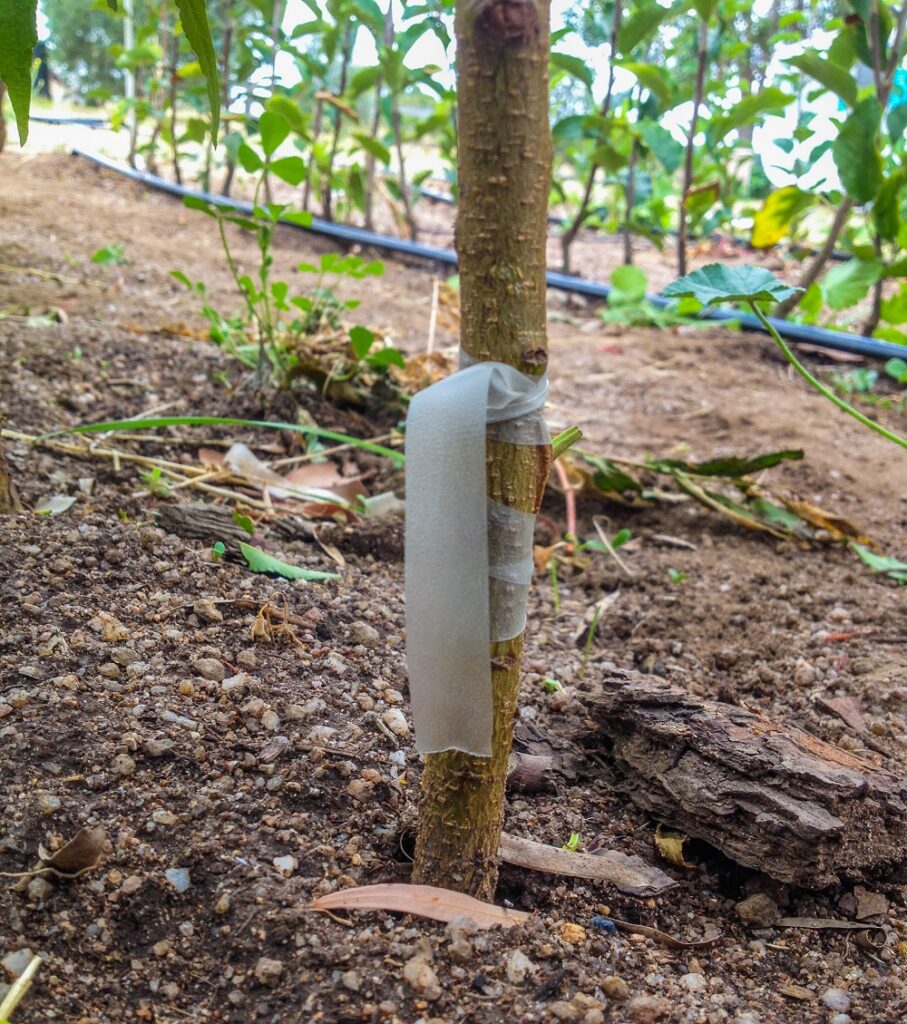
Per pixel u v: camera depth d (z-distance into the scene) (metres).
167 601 1.33
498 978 0.90
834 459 2.65
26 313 2.62
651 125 3.90
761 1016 0.93
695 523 2.22
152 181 5.23
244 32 4.45
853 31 3.30
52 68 8.11
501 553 0.84
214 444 2.06
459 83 0.77
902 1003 0.97
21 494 1.59
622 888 1.07
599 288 4.30
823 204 3.92
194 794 1.03
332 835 1.04
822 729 1.45
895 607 1.86
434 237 5.55
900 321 3.71
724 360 3.56
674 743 1.15
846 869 1.08
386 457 2.16
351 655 1.36
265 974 0.87
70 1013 0.82
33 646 1.16
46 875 0.91
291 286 3.71
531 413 0.82
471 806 0.94
